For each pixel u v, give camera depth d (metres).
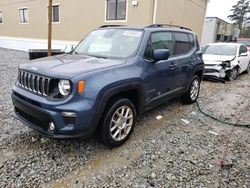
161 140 3.62
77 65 3.06
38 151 3.13
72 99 2.67
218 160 3.13
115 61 3.34
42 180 2.58
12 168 2.75
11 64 10.31
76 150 3.20
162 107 5.23
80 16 13.16
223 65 8.47
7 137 3.46
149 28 3.96
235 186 2.62
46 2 15.14
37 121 2.95
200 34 16.33
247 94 6.96
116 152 3.21
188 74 4.98
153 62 3.74
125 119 3.36
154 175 2.75
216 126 4.31
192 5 14.02
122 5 11.17
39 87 2.88
